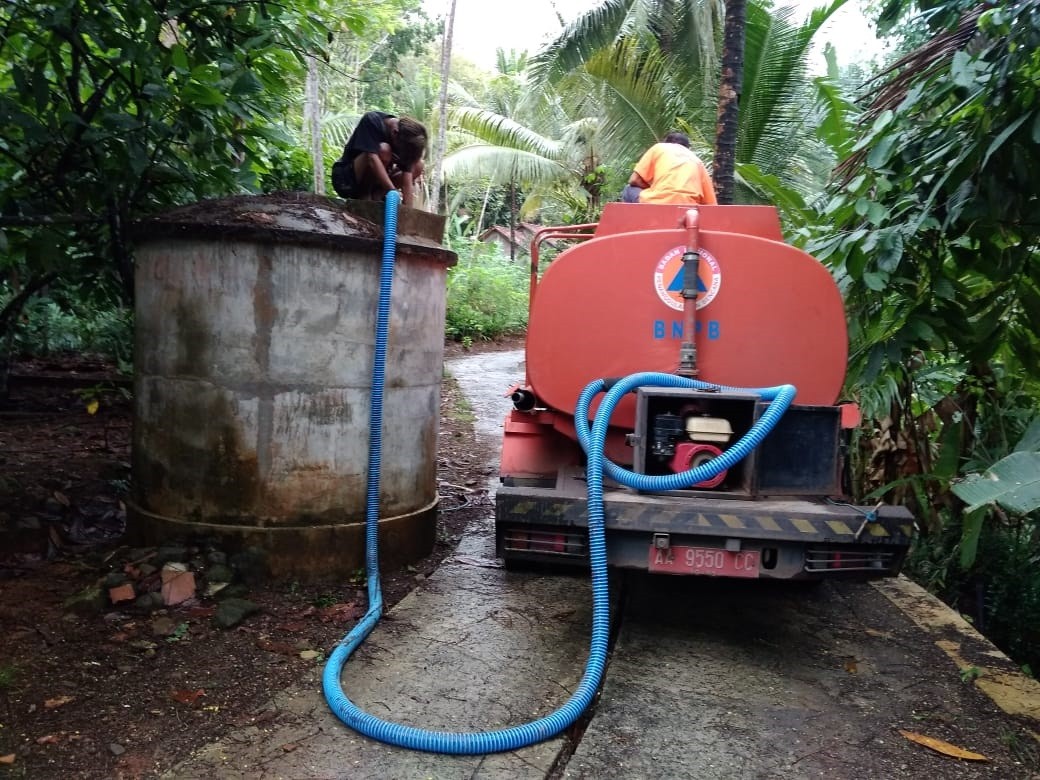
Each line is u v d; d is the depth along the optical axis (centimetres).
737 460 377
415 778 304
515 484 466
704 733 342
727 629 457
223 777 298
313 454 468
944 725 360
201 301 455
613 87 1327
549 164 1934
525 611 462
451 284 2048
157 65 508
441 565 527
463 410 1098
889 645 445
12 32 493
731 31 904
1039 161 453
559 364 444
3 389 834
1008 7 428
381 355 475
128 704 346
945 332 535
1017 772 326
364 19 682
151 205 598
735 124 917
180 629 411
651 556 390
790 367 436
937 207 498
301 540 466
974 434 612
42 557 497
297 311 456
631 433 448
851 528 374
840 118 1026
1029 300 524
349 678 374
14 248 546
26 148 533
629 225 455
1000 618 618
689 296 425
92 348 1041
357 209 491
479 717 348
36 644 389
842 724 356
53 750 310
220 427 460
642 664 404
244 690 362
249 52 559
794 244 624
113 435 750
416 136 603
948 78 469
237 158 621
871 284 490
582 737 335
